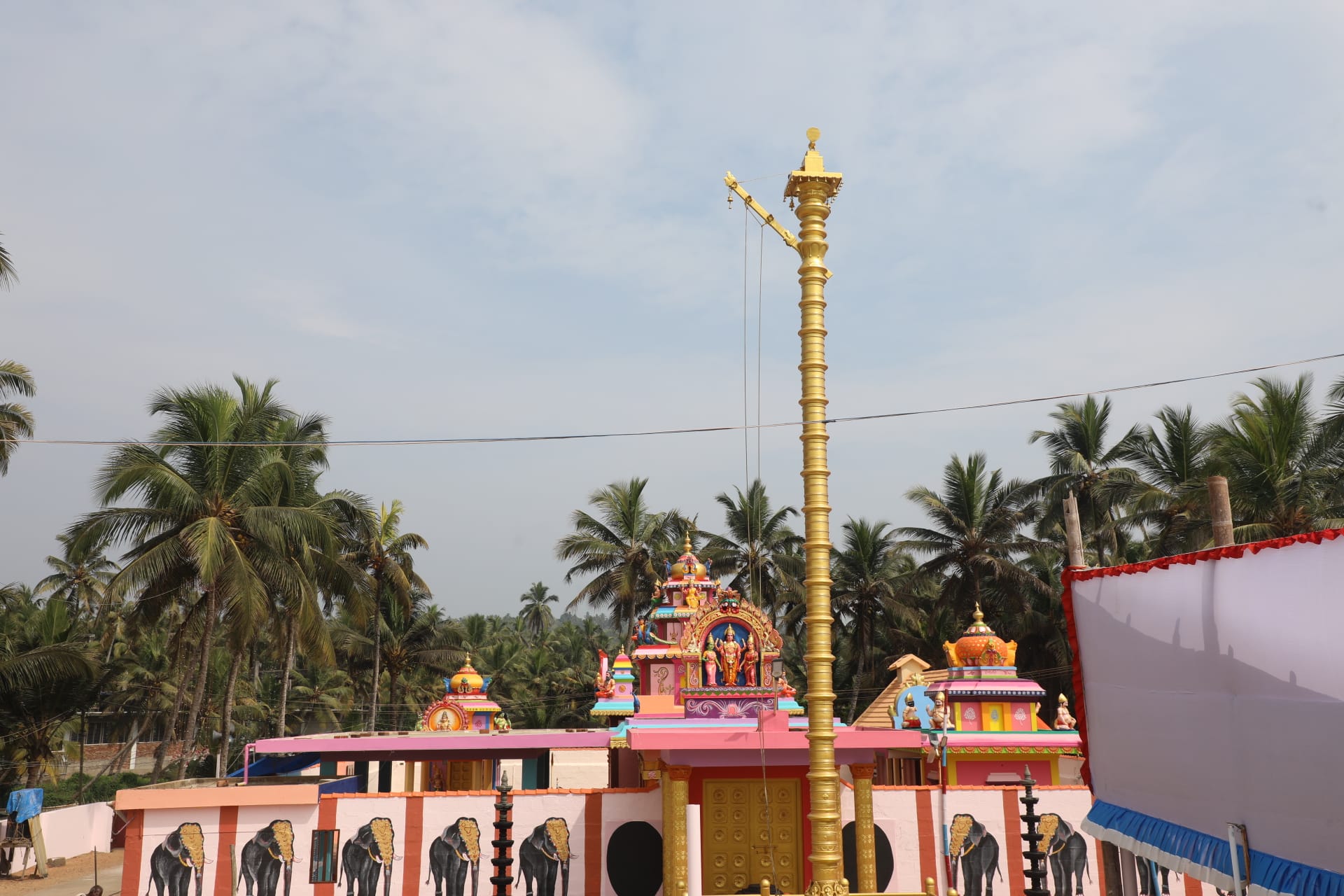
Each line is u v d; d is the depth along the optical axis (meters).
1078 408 48.44
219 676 59.16
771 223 13.49
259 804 18.81
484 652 85.75
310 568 34.78
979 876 19.84
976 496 49.75
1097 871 19.91
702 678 18.42
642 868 18.98
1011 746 21.67
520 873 18.91
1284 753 7.81
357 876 18.75
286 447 36.47
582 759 35.00
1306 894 7.45
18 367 27.34
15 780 40.72
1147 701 10.20
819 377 13.05
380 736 22.81
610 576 53.72
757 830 18.30
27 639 43.19
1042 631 50.31
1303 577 7.68
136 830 18.48
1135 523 43.75
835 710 60.22
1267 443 30.31
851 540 53.31
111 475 30.20
